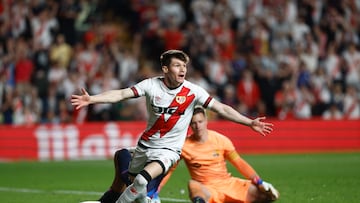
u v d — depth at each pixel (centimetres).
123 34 5644
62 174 3288
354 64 5250
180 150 1798
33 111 4606
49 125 4341
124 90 1755
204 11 5491
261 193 1931
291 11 5500
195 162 1962
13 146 4309
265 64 5059
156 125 1778
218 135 1992
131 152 1889
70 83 4722
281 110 4866
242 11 5575
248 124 1783
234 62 5131
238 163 1956
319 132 4656
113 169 3544
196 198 1858
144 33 5559
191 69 5144
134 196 1675
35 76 4856
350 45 5288
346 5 5656
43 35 5131
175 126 1780
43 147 4319
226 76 5044
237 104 4859
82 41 5266
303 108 4909
